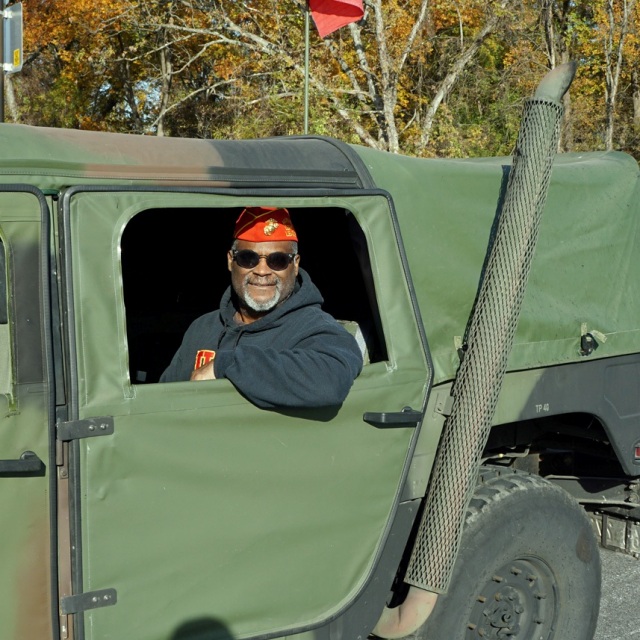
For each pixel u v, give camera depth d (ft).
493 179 10.81
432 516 9.34
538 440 13.12
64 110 90.38
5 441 6.97
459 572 9.84
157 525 7.68
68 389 7.23
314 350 8.52
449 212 10.21
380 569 9.41
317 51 57.06
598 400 11.43
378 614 9.41
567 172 11.59
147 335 12.69
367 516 9.00
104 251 7.48
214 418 7.91
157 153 8.19
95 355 7.35
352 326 10.59
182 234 12.36
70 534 7.29
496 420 10.30
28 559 7.09
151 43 75.97
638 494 13.02
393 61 57.82
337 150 9.64
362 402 8.82
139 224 12.05
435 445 9.84
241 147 8.95
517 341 10.49
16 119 86.69
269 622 8.44
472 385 9.50
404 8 59.06
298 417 8.41
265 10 60.34
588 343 11.12
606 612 14.53
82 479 7.28
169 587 7.80
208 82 76.33
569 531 10.82
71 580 7.32
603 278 11.68
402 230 9.72
